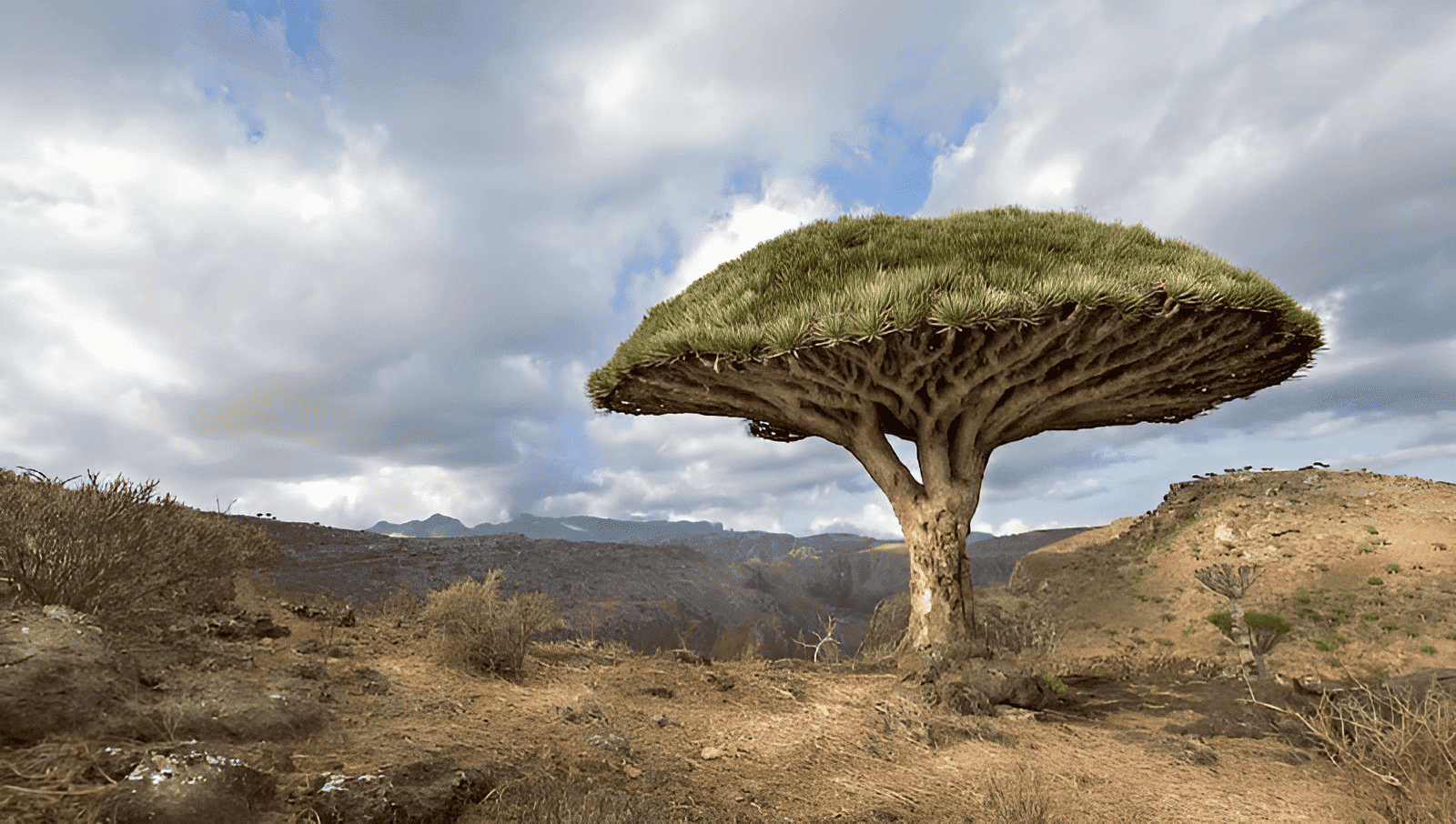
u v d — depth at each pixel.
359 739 4.18
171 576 6.08
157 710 3.65
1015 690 8.85
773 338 8.75
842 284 9.46
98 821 2.49
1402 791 5.36
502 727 5.09
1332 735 6.68
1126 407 11.62
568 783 4.20
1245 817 5.33
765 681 8.58
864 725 6.98
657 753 5.29
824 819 4.48
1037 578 25.11
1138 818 5.11
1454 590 17.08
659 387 10.61
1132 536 26.36
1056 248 10.04
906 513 10.83
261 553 9.05
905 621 17.73
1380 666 15.11
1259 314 9.14
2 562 4.48
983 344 9.23
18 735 3.03
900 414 10.88
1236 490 25.97
